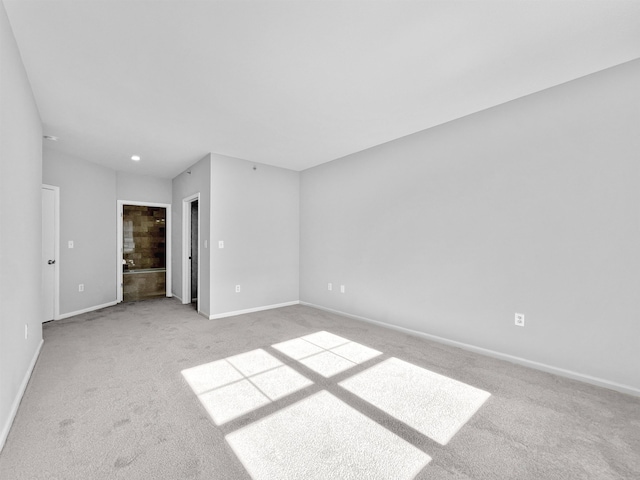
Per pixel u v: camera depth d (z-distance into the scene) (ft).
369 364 8.64
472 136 9.70
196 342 10.44
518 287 8.71
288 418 6.02
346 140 12.14
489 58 6.83
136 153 13.76
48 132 11.16
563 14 5.49
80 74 7.38
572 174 7.76
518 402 6.61
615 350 7.17
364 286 13.41
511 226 8.84
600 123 7.34
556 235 8.02
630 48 6.45
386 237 12.44
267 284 15.76
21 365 6.88
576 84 7.68
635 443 5.26
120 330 11.80
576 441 5.32
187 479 4.45
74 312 14.15
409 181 11.55
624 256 7.05
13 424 5.71
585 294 7.58
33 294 8.46
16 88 6.28
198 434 5.49
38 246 9.38
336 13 5.44
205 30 5.87
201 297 14.62
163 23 5.67
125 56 6.70
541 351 8.29
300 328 12.22
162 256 24.18
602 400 6.68
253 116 9.82
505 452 5.05
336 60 6.89
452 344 10.23
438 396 6.87
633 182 6.92
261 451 5.06
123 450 5.04
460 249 10.03
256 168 15.29
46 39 6.11
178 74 7.41
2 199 5.31
